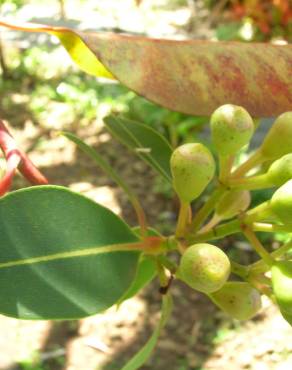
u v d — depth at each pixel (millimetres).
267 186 128
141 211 129
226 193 130
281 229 123
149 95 116
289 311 112
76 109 881
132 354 562
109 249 119
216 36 797
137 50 118
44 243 111
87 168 794
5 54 981
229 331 573
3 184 125
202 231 129
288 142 129
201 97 124
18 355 540
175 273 128
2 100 906
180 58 124
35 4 1128
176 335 577
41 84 935
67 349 558
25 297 107
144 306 602
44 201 111
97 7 1159
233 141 125
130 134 167
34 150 823
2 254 107
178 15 1143
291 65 136
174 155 124
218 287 113
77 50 133
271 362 549
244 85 130
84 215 115
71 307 110
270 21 750
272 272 117
